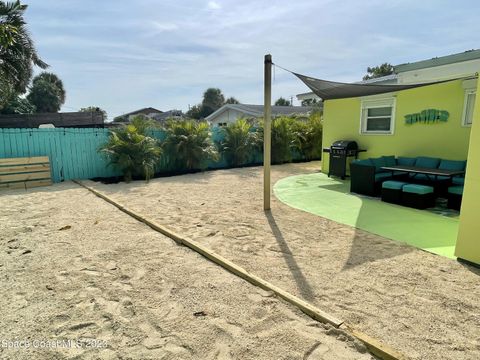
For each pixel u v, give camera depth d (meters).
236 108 22.95
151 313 2.44
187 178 9.75
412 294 2.72
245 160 13.05
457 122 6.75
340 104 9.83
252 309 2.49
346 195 7.02
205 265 3.35
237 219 5.10
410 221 4.95
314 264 3.35
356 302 2.59
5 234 4.35
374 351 1.99
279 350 2.02
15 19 11.44
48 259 3.49
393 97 8.12
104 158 9.70
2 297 2.69
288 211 5.62
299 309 2.48
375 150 8.83
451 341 2.10
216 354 1.99
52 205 6.11
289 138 13.26
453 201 5.62
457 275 3.08
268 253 3.66
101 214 5.45
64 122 15.11
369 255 3.60
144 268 3.26
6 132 8.15
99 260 3.46
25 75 12.69
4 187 7.82
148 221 4.85
